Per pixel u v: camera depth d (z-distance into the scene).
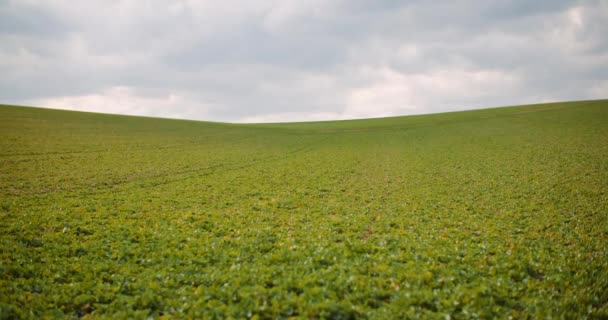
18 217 16.77
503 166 33.66
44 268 11.48
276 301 9.41
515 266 11.53
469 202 21.31
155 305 9.59
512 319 8.65
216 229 16.28
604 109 79.12
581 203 19.88
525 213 18.41
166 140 54.00
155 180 27.92
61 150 39.12
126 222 16.86
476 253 12.80
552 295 9.66
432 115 104.50
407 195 23.83
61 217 17.19
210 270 11.62
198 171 32.41
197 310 9.16
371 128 81.38
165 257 12.84
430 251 12.89
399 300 9.44
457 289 9.91
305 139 63.34
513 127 66.94
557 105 97.38
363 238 15.05
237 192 24.53
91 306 9.57
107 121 71.06
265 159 40.72
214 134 65.31
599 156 35.09
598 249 13.15
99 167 31.97
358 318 8.79
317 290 9.90
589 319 8.68
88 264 11.98
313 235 15.34
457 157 41.03
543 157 37.00
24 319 8.75
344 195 24.05
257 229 16.20
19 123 56.38
